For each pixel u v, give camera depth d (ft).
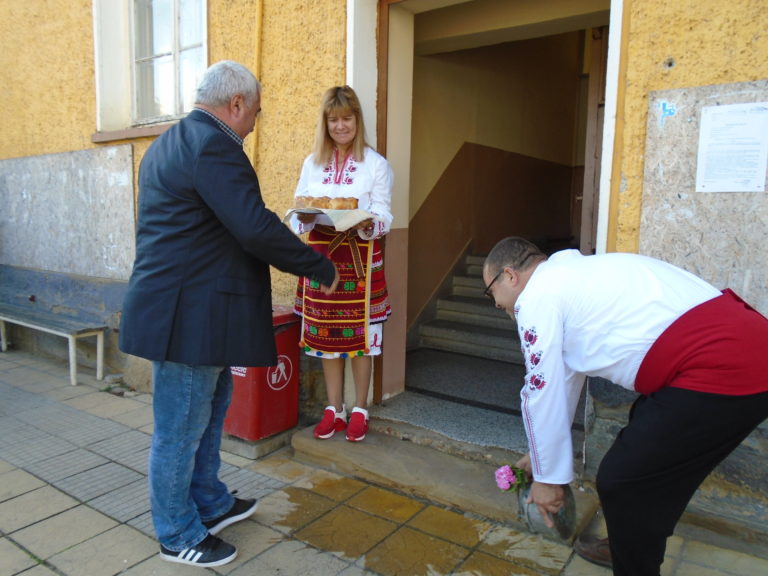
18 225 19.30
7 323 19.44
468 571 7.70
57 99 17.39
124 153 15.62
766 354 5.48
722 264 7.78
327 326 10.22
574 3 11.62
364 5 11.02
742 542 8.00
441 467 9.85
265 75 12.39
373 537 8.48
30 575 7.66
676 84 7.85
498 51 20.10
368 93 11.32
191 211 7.02
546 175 24.85
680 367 5.63
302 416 12.15
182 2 14.85
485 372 14.71
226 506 8.68
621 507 5.91
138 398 14.57
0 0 18.49
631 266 6.12
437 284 17.89
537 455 6.07
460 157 18.44
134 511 9.27
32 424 12.87
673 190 8.00
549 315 5.92
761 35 7.27
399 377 12.84
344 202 9.75
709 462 5.72
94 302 16.83
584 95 27.17
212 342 7.12
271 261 7.08
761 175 7.41
